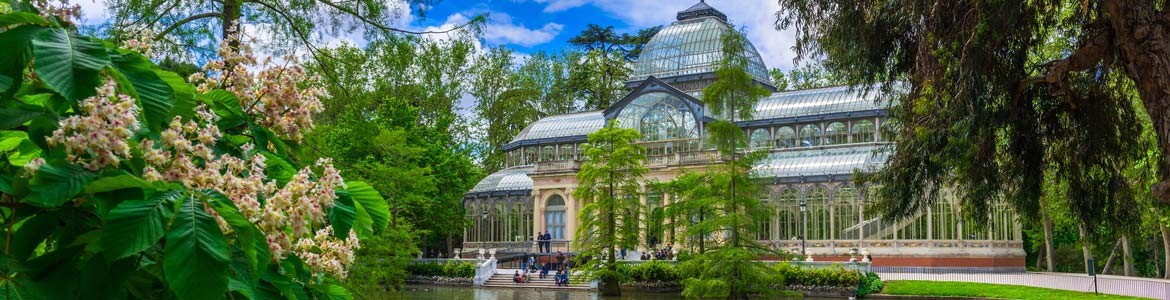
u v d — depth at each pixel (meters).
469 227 69.56
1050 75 21.14
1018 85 21.66
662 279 49.16
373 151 36.19
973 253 53.06
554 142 72.19
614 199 45.78
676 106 63.41
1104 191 23.81
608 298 45.62
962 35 20.73
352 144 36.28
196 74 6.21
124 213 4.26
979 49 20.22
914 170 23.31
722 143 36.28
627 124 65.44
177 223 4.31
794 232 56.88
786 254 36.75
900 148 23.45
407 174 34.56
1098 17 21.28
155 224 4.28
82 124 4.32
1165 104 18.59
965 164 21.34
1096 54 20.52
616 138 46.38
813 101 62.53
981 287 42.78
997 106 21.72
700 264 35.94
